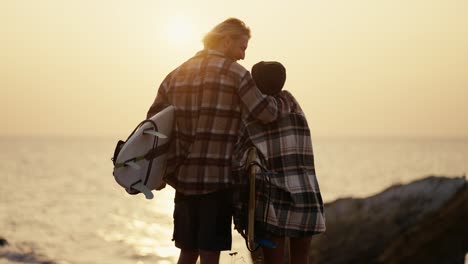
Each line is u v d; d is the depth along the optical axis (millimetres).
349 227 9188
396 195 9375
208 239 3682
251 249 3635
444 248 8984
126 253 22438
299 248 3898
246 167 3646
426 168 87312
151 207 40969
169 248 23906
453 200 8938
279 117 3766
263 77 3848
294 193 3703
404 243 8922
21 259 16625
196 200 3729
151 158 3738
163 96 3914
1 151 181875
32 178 68312
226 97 3682
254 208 3613
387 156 143750
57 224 30406
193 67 3789
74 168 93188
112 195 49688
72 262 19266
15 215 33594
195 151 3689
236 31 3830
